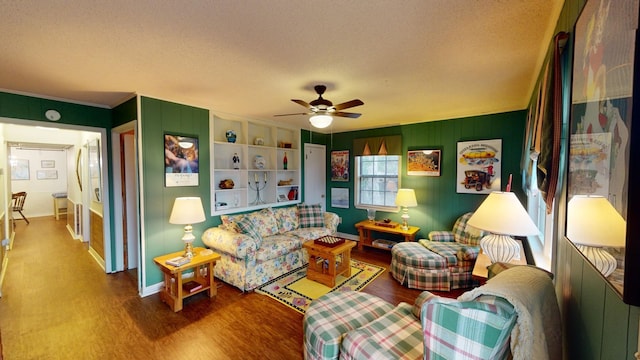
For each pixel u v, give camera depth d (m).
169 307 2.88
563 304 1.42
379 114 4.14
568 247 1.33
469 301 1.16
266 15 1.56
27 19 1.58
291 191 5.22
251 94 3.09
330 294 2.25
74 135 5.59
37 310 2.81
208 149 3.76
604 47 0.82
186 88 2.88
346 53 2.06
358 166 5.44
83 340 2.33
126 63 2.23
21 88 2.84
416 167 4.64
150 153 3.16
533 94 2.65
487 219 2.05
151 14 1.55
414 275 3.35
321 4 1.46
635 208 0.64
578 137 1.09
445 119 4.34
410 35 1.80
